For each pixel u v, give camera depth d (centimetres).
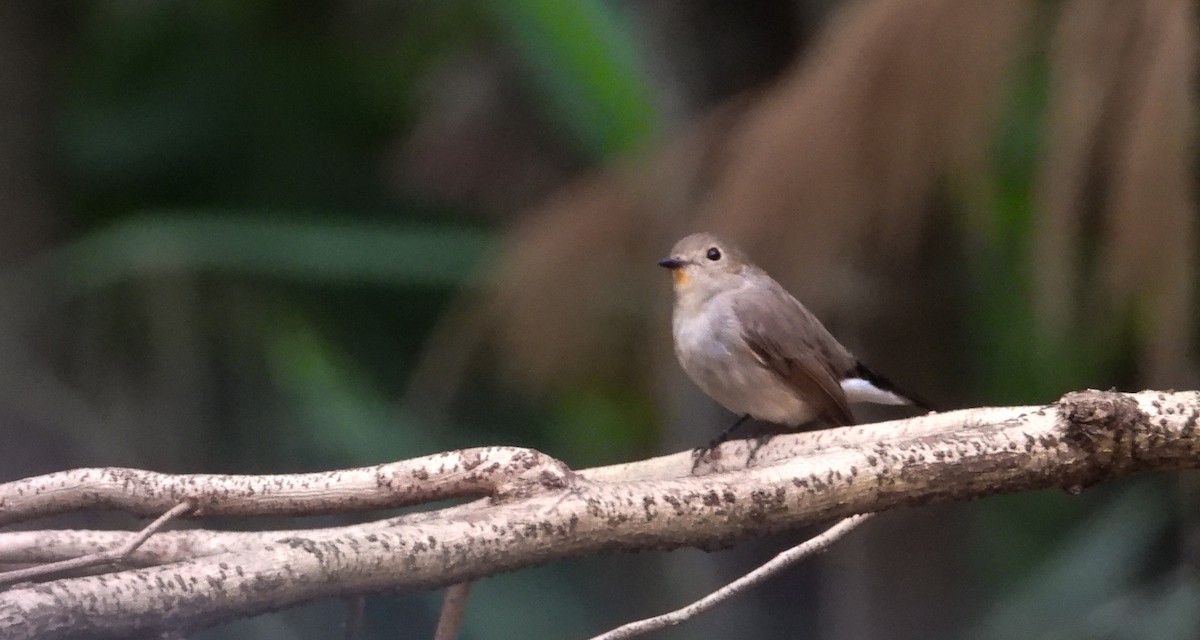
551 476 476
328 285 527
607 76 508
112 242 521
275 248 519
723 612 524
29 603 429
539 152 527
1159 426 477
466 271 521
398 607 519
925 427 480
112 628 444
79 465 520
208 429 523
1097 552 521
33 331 523
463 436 526
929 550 518
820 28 512
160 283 522
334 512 477
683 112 517
